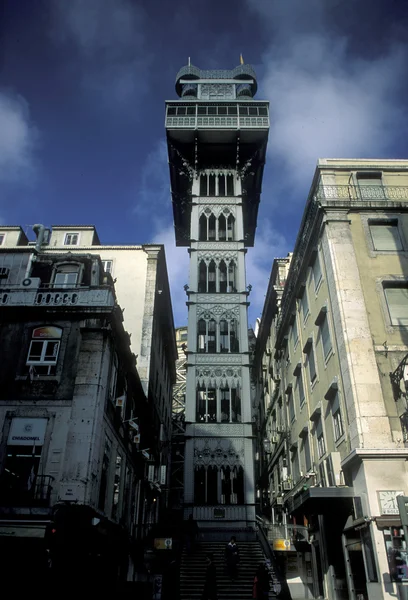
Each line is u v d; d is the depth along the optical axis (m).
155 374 39.00
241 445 31.94
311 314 28.28
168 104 46.59
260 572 19.20
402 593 15.55
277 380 40.31
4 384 20.81
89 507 18.14
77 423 19.75
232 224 42.22
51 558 16.83
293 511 22.86
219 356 35.12
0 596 16.28
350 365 20.50
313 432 27.86
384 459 18.27
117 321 23.41
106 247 38.75
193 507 29.94
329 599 23.28
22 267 25.88
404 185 26.19
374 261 23.41
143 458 31.20
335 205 24.80
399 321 21.83
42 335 22.16
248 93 50.69
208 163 47.16
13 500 18.11
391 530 16.98
